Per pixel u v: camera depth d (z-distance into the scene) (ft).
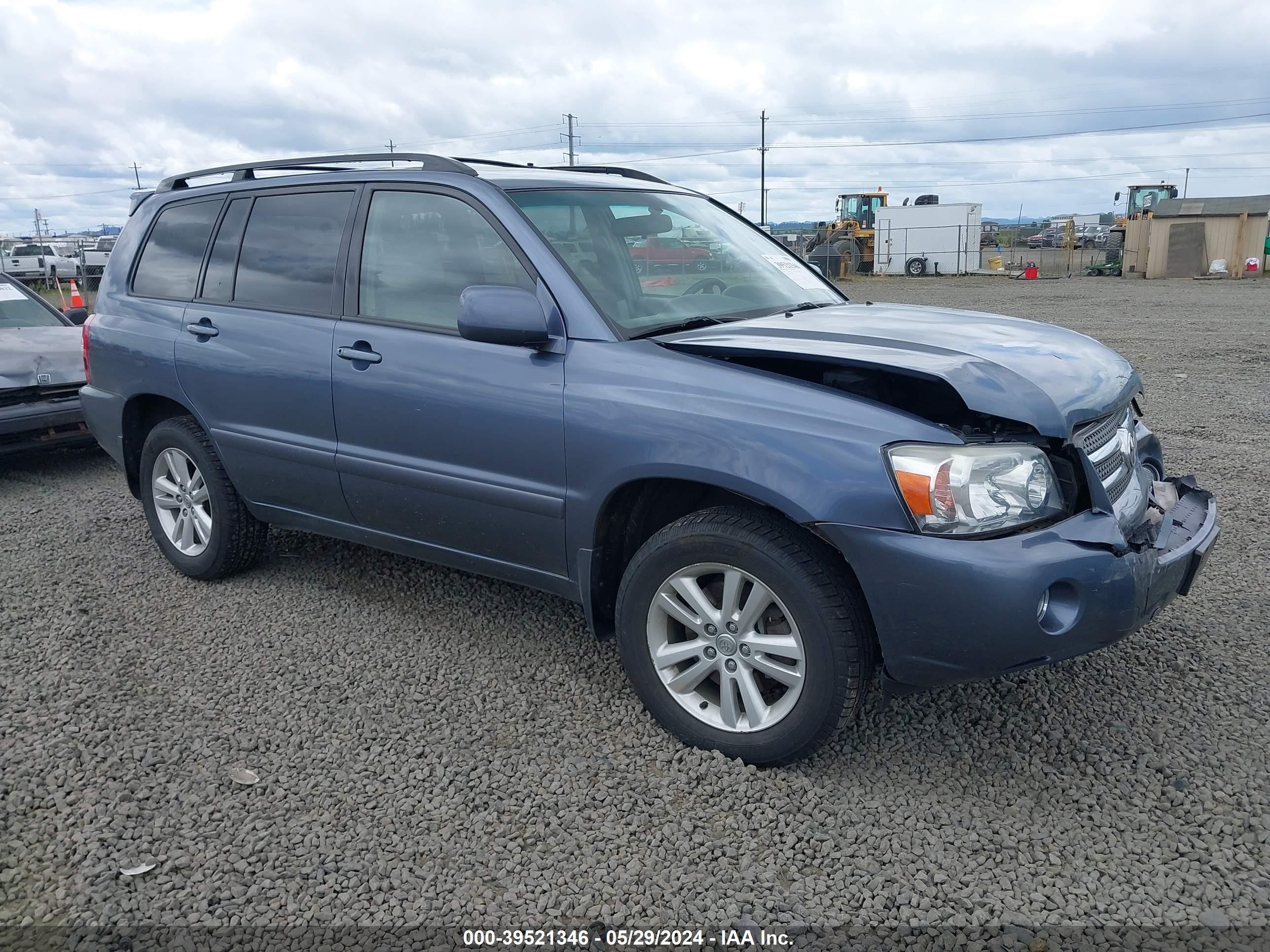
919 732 10.75
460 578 15.51
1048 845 8.87
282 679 12.16
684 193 14.64
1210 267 108.58
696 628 10.16
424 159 12.56
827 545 9.40
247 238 14.24
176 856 8.79
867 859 8.70
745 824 9.21
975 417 9.76
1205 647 12.64
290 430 13.38
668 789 9.77
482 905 8.21
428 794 9.73
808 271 14.61
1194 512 11.22
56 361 22.00
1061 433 9.08
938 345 10.11
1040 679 11.91
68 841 8.98
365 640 13.24
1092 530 9.05
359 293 12.74
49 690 11.78
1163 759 10.17
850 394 9.49
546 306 10.96
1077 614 8.81
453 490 11.71
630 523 10.85
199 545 15.49
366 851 8.87
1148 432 12.75
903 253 131.13
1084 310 64.69
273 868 8.64
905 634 8.98
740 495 10.13
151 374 15.07
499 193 11.71
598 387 10.37
